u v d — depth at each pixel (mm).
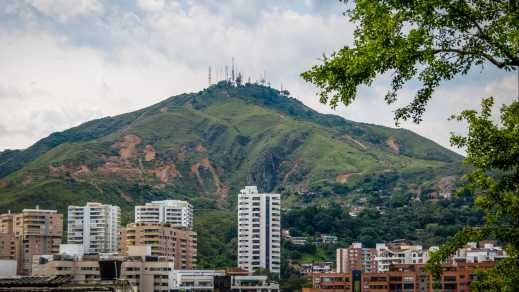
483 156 52562
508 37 47500
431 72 49438
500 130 52281
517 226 52875
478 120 52875
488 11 48906
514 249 53969
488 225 53406
